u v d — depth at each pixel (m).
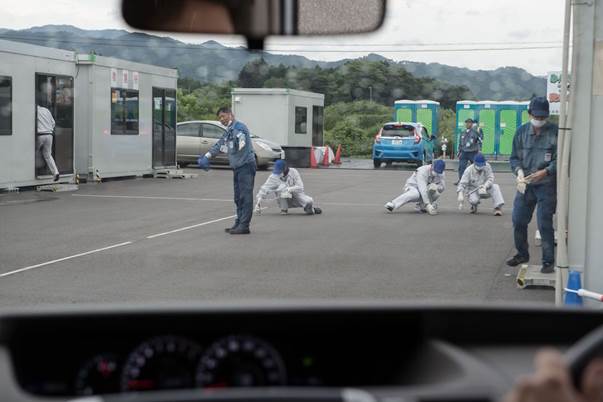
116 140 28.52
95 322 3.17
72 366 3.20
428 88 66.88
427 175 20.50
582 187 9.57
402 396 2.47
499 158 48.09
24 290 10.92
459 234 16.89
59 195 23.84
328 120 60.72
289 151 40.78
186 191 25.88
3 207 20.67
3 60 22.55
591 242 9.56
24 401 2.58
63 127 25.44
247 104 41.34
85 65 26.89
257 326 3.25
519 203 12.48
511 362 3.00
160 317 3.20
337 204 22.73
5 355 2.98
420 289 11.30
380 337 3.32
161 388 3.16
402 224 18.39
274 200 23.58
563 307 3.29
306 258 13.68
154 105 30.81
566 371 2.31
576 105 9.48
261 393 2.35
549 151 11.85
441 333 3.24
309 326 3.28
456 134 48.97
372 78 63.88
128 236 16.11
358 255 14.08
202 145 37.59
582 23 9.33
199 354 3.20
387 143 40.56
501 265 13.30
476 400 2.51
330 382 3.31
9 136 23.00
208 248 14.69
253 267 12.80
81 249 14.45
